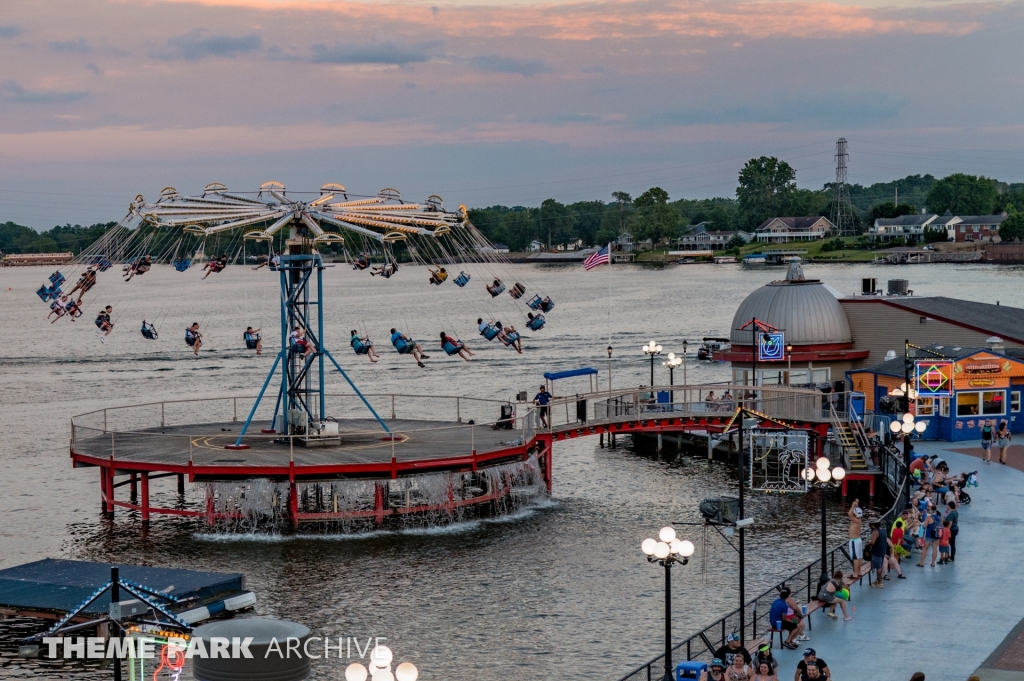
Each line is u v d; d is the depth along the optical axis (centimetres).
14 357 17762
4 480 8444
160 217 7331
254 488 6706
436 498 6881
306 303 7425
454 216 8031
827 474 4766
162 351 18612
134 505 7038
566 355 16538
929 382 7831
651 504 7450
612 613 5381
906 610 4678
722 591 5659
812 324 9362
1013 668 4056
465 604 5522
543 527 6881
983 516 5997
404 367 15738
